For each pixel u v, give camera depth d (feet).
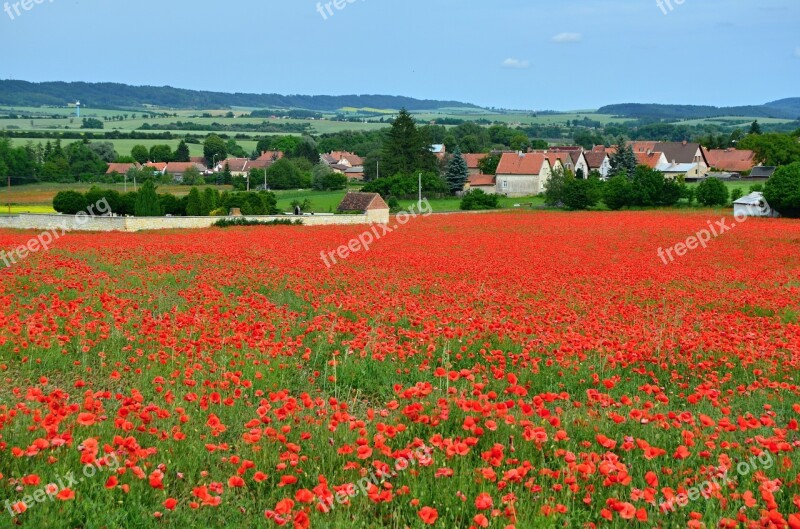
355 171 464.65
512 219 215.51
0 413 24.93
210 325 44.57
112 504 20.47
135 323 43.86
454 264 92.79
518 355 36.60
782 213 219.20
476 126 652.48
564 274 84.38
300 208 257.75
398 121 368.48
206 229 176.35
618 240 145.07
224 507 21.12
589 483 22.49
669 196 258.98
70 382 34.35
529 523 19.42
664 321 50.62
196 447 24.67
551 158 361.30
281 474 23.04
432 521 18.26
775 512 18.13
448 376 30.19
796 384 36.70
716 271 90.38
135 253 98.32
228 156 542.98
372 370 37.17
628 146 392.27
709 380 36.32
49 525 19.02
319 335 43.11
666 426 26.32
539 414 26.73
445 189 328.70
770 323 51.31
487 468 21.45
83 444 21.71
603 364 37.99
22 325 41.39
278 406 29.94
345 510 20.66
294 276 74.02
